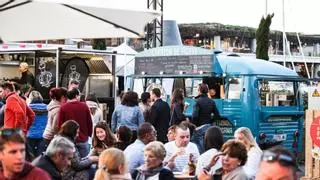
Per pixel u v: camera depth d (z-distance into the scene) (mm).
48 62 17047
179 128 8281
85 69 17734
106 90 17984
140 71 16344
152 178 6391
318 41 37219
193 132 9836
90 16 5812
